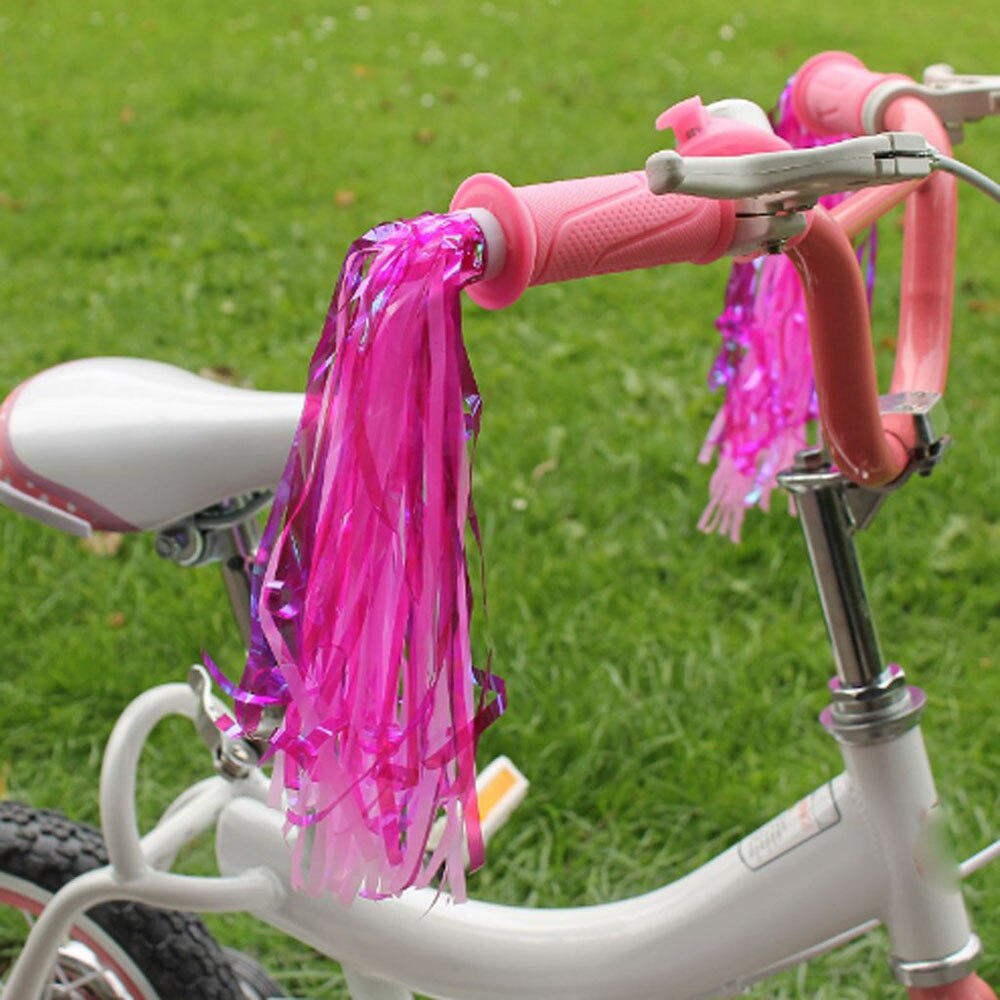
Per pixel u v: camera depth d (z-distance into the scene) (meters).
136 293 4.05
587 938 1.44
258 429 1.33
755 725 2.45
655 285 4.16
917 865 1.31
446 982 1.46
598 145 5.33
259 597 1.09
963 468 3.20
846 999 2.00
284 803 1.45
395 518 1.02
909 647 2.69
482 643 2.59
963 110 1.32
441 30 7.11
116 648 2.65
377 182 4.94
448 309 0.97
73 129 5.44
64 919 1.42
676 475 3.19
